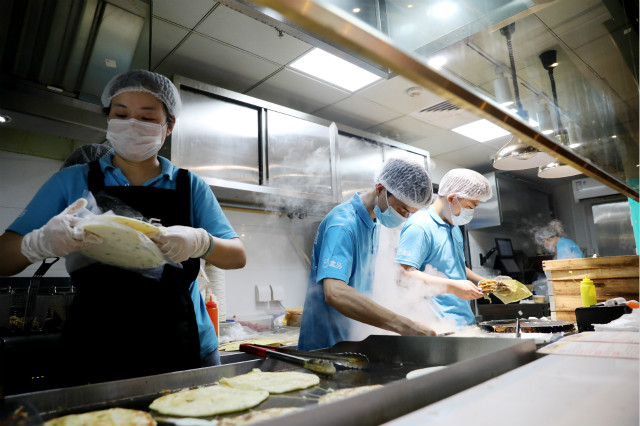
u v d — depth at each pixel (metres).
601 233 5.77
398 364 1.19
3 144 2.28
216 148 2.75
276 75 2.97
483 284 2.16
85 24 1.88
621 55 1.59
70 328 1.15
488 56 1.43
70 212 1.04
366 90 3.21
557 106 1.81
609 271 2.32
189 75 2.93
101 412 0.80
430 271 2.35
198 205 1.41
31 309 1.99
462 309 2.25
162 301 1.20
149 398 0.92
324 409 0.56
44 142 2.41
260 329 3.02
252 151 2.94
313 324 1.68
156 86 1.33
